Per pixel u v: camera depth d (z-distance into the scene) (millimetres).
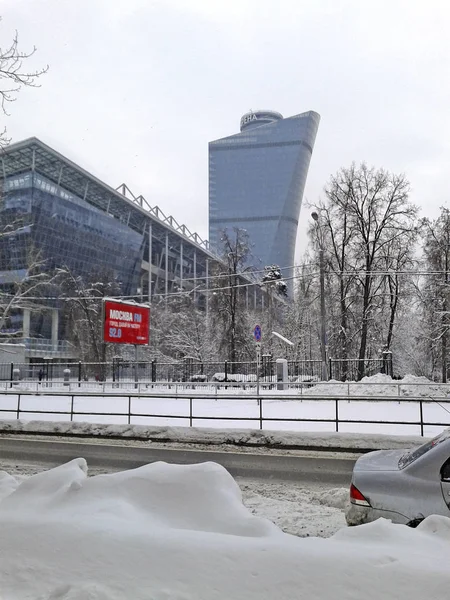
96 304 59344
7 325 73375
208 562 3311
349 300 41125
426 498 4426
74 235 82625
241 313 48938
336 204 40562
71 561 3457
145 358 54656
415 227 38844
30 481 4902
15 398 27469
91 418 18328
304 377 30406
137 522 3988
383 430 14523
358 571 3127
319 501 7723
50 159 77375
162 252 110438
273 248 150875
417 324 48062
